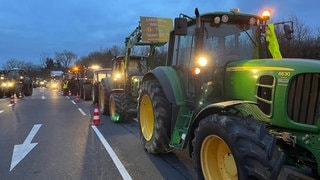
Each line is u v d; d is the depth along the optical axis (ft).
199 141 15.84
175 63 22.44
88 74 74.79
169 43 23.26
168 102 21.88
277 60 15.74
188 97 20.24
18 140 28.84
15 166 21.25
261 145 13.28
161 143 21.72
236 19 19.72
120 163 21.42
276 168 12.98
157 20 38.22
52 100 75.05
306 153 14.30
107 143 26.94
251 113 15.52
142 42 38.52
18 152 24.62
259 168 13.03
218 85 18.58
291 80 14.53
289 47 50.24
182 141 18.67
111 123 37.52
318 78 13.82
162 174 19.26
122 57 42.34
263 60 16.37
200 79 18.70
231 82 17.75
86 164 21.38
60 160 22.38
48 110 51.96
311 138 13.84
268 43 20.02
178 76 21.52
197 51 18.88
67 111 50.26
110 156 23.08
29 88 96.07
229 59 19.19
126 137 29.30
